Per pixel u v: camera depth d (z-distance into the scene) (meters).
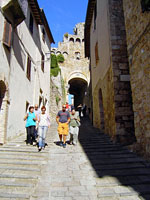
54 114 18.19
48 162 5.23
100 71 10.95
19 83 9.29
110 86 8.48
